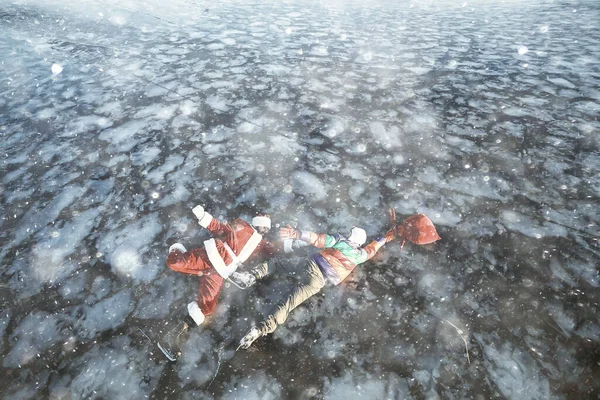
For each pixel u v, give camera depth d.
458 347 2.52
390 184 4.01
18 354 2.46
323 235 2.93
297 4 13.20
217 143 4.69
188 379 2.36
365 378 2.37
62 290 2.86
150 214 3.59
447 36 9.11
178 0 12.62
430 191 3.90
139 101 5.68
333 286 2.95
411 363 2.45
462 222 3.50
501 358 2.45
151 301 2.81
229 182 4.02
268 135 4.88
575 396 2.24
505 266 3.06
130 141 4.69
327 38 8.89
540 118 5.16
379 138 4.82
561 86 6.09
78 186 3.92
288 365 2.45
